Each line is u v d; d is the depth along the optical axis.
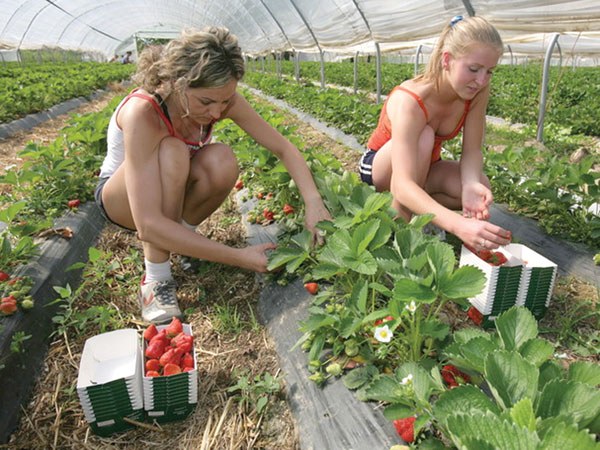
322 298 1.16
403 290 0.87
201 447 1.01
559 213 1.72
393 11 3.53
